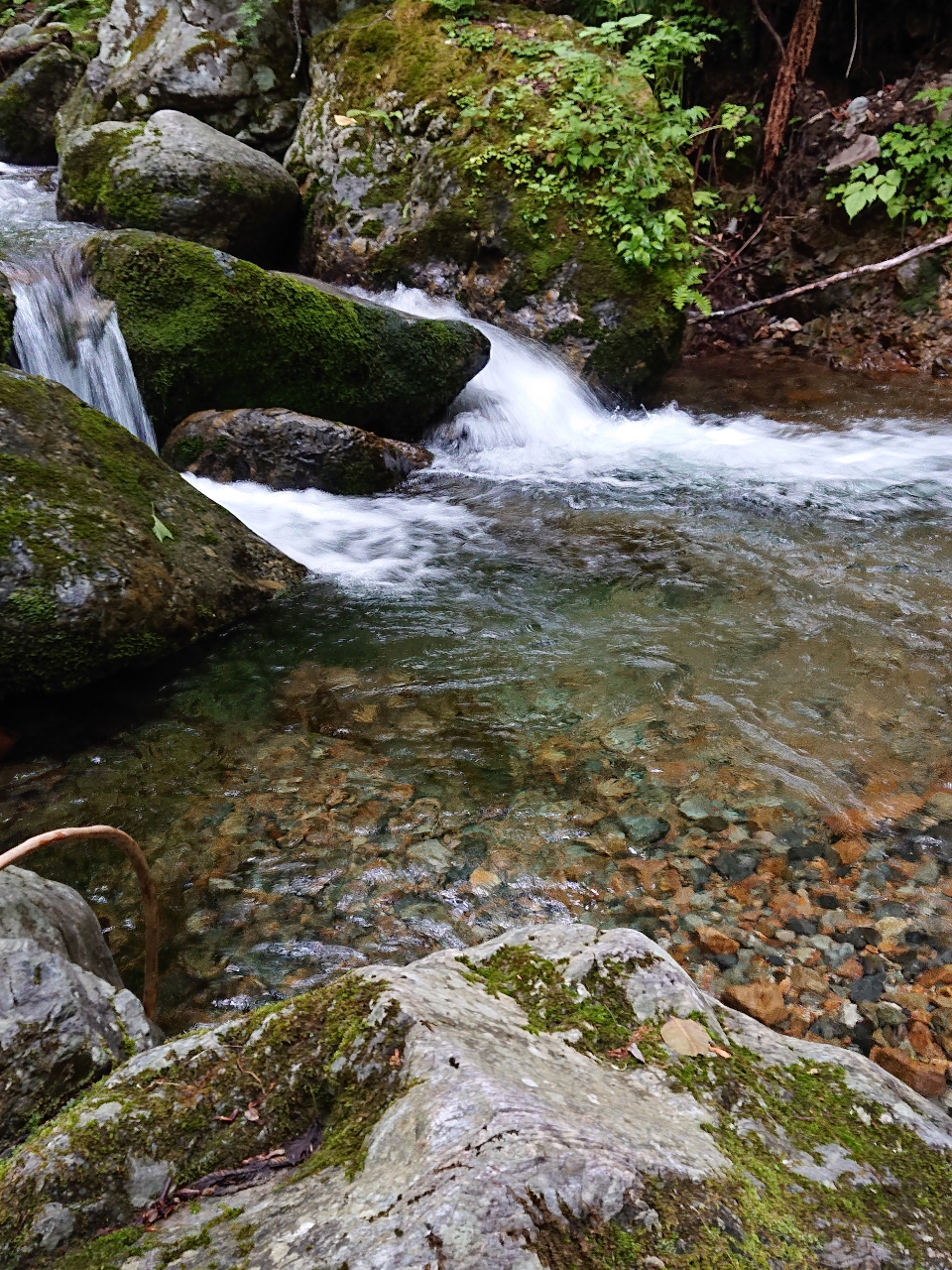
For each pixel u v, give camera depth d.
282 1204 1.24
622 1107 1.39
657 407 7.51
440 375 6.45
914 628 4.13
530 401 7.02
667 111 8.49
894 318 8.20
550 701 3.67
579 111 7.40
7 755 3.36
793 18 8.87
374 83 8.00
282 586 4.56
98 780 3.23
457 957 1.79
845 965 2.47
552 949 1.80
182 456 5.67
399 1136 1.28
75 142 7.33
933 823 2.97
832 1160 1.41
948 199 8.05
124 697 3.71
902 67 8.75
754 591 4.52
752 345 8.76
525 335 7.40
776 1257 1.18
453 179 7.50
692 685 3.75
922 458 6.29
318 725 3.54
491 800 3.11
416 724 3.54
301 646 4.10
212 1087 1.45
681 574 4.73
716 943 2.55
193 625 4.06
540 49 7.78
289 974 2.46
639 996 1.69
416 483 6.10
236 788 3.19
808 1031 2.29
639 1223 1.16
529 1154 1.19
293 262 8.15
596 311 7.27
